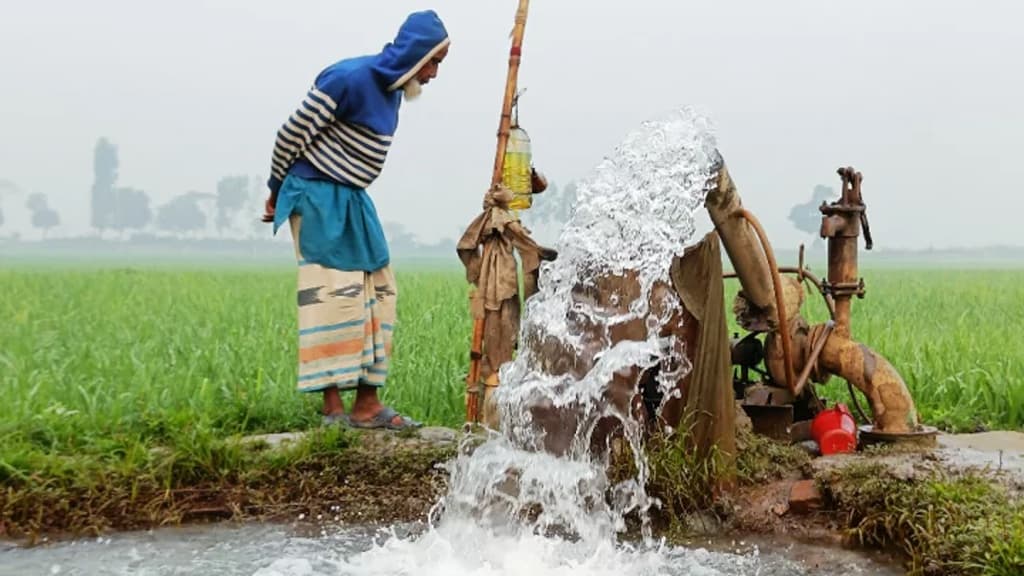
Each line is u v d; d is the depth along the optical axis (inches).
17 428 236.8
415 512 210.7
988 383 296.4
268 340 376.2
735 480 210.1
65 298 749.3
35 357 343.0
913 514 186.4
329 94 236.1
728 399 210.2
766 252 220.8
